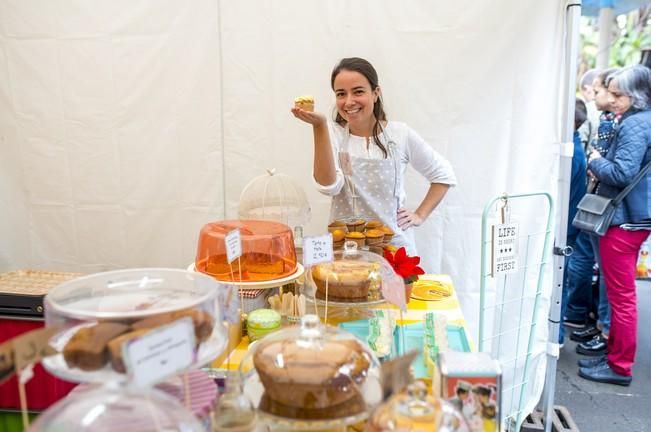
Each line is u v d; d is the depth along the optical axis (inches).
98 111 90.0
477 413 35.7
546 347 88.2
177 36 86.7
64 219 94.4
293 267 59.6
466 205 88.0
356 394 34.7
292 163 89.5
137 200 92.7
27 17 88.1
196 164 90.6
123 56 87.9
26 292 54.1
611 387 109.7
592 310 140.0
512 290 89.2
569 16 77.7
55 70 89.4
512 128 84.7
